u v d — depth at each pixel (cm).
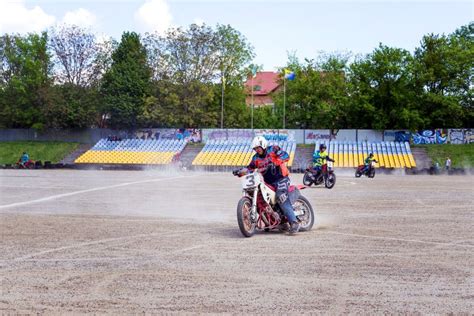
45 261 873
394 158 5266
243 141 6041
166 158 5803
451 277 756
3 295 668
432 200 1972
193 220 1405
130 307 615
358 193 2344
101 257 905
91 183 2981
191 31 6675
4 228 1248
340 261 866
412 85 5875
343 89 6856
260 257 899
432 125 5903
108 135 6662
